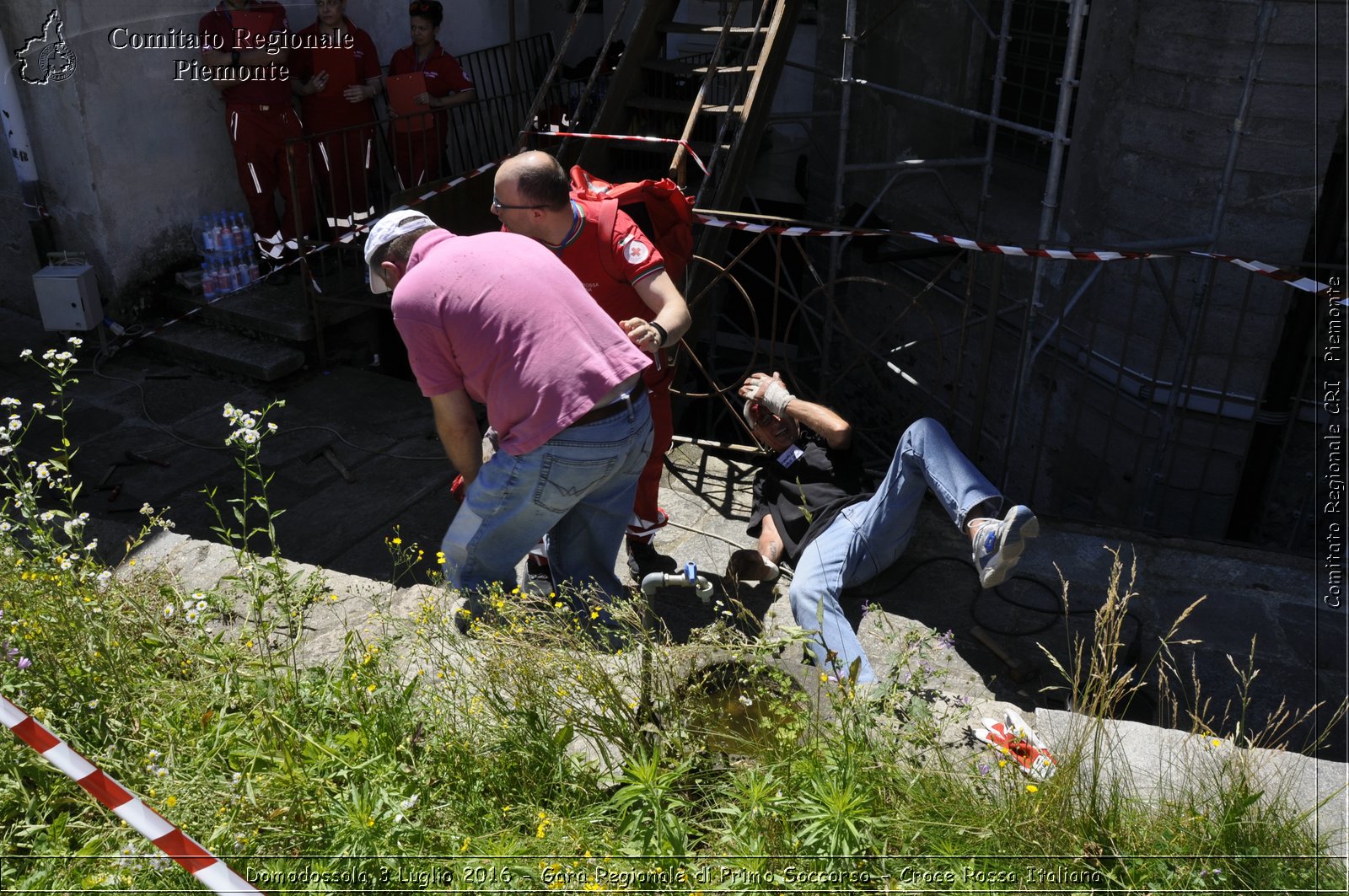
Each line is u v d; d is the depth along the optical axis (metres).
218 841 2.49
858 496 4.06
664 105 6.80
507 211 3.50
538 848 2.52
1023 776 2.67
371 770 2.71
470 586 3.51
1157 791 2.69
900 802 2.60
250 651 3.13
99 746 2.89
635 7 10.34
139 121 6.89
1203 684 3.48
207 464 5.55
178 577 3.81
